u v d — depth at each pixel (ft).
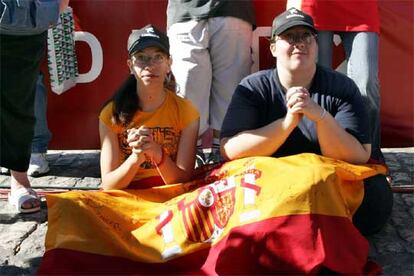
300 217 13.66
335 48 23.17
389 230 17.76
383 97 23.61
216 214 14.69
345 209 14.20
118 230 15.26
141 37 16.37
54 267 14.62
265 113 16.22
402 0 22.95
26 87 18.38
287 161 14.56
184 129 17.02
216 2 20.54
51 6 17.80
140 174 16.90
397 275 15.15
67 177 23.02
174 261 14.75
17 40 17.63
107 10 23.59
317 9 19.61
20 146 18.95
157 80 16.40
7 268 15.90
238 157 15.90
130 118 16.61
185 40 20.76
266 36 23.13
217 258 14.02
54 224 15.25
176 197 15.81
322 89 16.19
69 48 23.49
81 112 24.35
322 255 13.41
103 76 24.04
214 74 21.49
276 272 13.62
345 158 15.52
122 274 14.61
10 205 20.10
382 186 16.46
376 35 19.79
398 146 24.04
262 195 14.06
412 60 23.30
